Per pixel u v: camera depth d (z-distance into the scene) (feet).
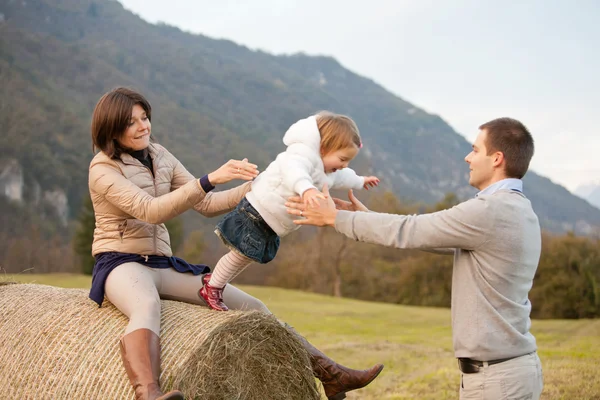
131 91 12.03
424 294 113.50
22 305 12.33
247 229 11.40
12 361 11.25
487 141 10.73
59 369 10.66
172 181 13.44
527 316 10.31
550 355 24.53
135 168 12.14
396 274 121.29
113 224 12.00
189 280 12.55
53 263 133.39
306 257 126.82
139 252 12.00
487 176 10.85
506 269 9.94
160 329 10.77
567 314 95.25
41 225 147.84
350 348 31.71
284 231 11.46
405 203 128.06
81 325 11.22
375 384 21.36
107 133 11.74
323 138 11.26
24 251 132.05
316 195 10.37
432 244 10.12
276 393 11.37
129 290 11.14
